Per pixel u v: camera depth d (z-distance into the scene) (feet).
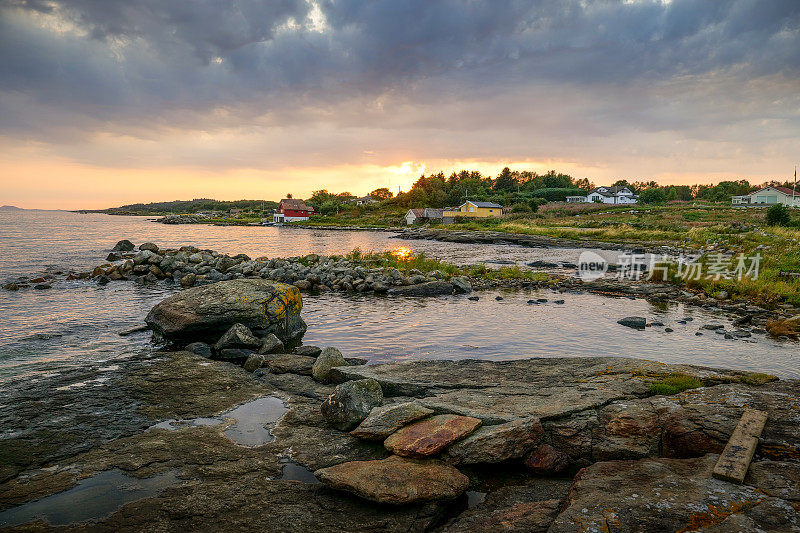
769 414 20.80
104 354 39.47
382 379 29.84
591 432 21.95
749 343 45.19
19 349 40.73
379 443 22.53
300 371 34.71
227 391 30.53
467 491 18.92
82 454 21.38
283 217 424.87
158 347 42.45
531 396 26.63
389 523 16.10
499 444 20.08
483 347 43.62
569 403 24.56
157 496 17.87
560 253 155.74
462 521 16.03
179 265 94.58
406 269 98.12
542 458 20.52
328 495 18.03
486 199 431.84
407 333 49.24
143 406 27.55
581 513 14.20
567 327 51.96
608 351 42.24
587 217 287.69
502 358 40.09
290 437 23.56
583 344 44.75
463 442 20.29
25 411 26.37
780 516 13.12
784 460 17.15
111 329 49.19
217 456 21.36
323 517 16.49
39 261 110.73
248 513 16.72
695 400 23.15
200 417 26.11
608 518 13.76
